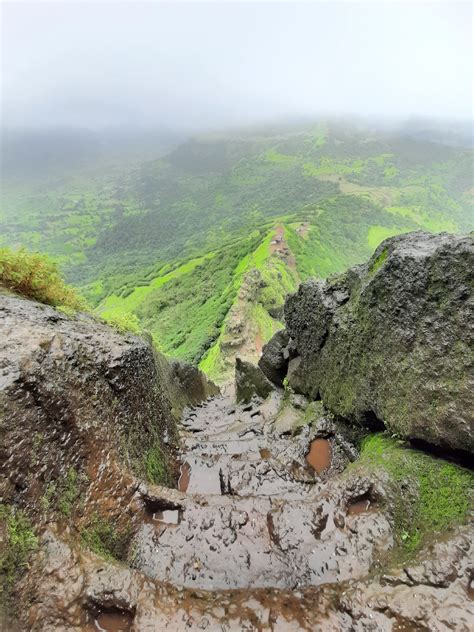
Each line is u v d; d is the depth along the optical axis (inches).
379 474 213.9
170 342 3046.3
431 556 160.4
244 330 2292.1
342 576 162.1
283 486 267.1
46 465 163.2
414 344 241.0
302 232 5452.8
